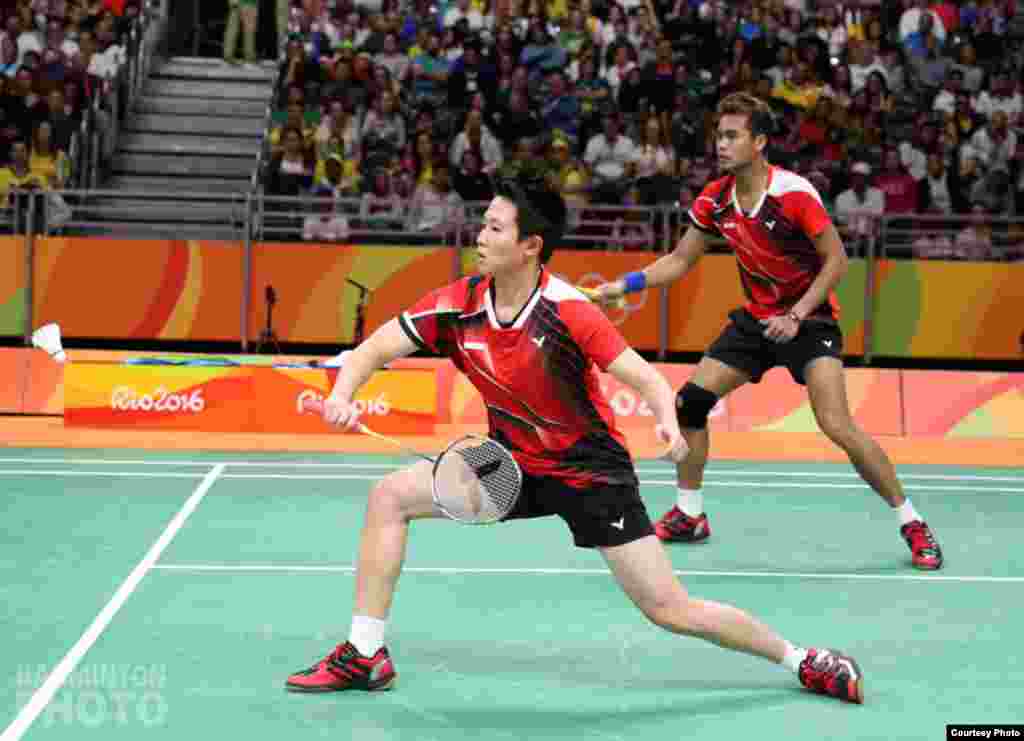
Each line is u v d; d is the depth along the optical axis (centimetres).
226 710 396
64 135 1469
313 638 480
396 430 1057
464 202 1388
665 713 403
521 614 525
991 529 740
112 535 665
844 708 412
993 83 1680
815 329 632
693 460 677
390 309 1316
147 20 1800
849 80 1661
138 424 1062
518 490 392
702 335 1318
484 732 382
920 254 1395
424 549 650
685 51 1703
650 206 1340
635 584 399
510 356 393
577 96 1584
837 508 795
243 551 633
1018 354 1342
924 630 514
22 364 1148
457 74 1580
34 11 1719
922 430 1153
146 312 1300
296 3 1798
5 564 595
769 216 619
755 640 413
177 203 1524
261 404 1068
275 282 1306
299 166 1453
